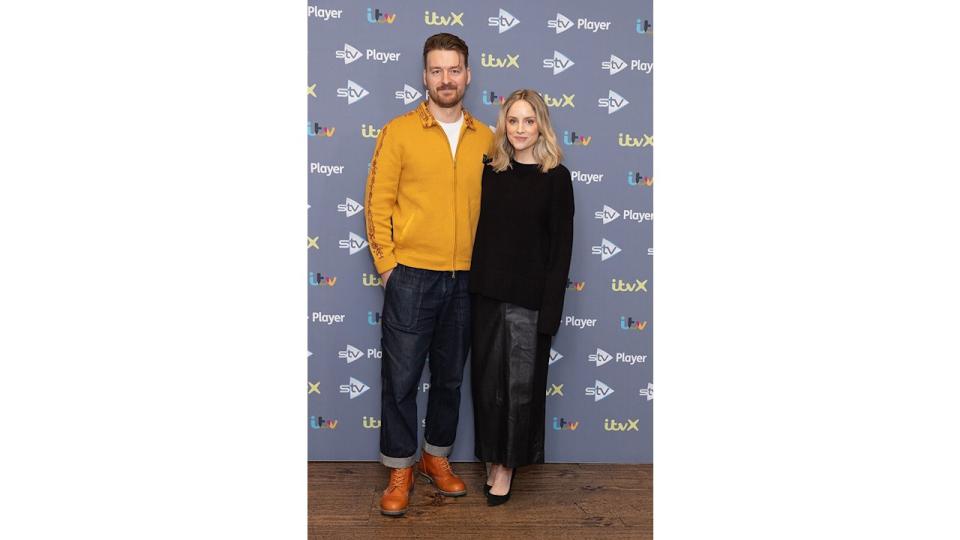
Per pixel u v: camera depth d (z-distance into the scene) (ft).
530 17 10.23
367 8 10.09
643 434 10.68
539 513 9.26
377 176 9.23
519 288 9.14
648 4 10.30
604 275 10.52
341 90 10.14
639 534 8.77
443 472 9.85
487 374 9.34
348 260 10.31
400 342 9.29
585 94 10.32
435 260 9.29
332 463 10.49
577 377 10.61
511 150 9.37
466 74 9.31
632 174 10.43
